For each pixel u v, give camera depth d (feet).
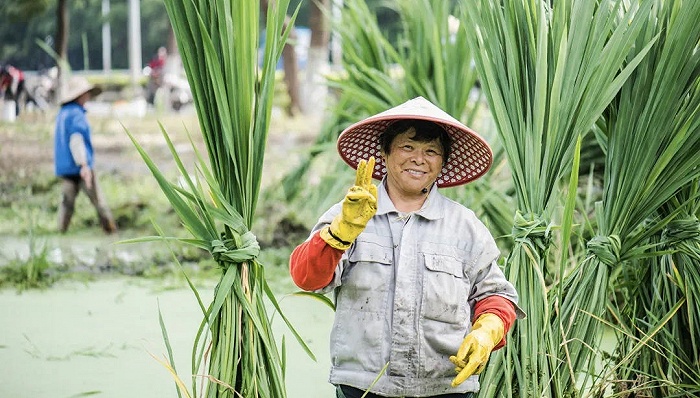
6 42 121.90
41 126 58.34
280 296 22.91
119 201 35.14
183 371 16.83
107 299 22.70
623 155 11.93
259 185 10.39
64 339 18.89
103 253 27.17
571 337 11.68
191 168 46.42
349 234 8.89
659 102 11.60
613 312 13.03
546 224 11.41
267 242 28.22
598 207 12.09
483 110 26.73
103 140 56.90
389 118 9.46
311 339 18.90
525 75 11.68
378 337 9.53
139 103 73.61
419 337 9.51
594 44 11.52
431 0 21.99
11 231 32.50
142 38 136.77
